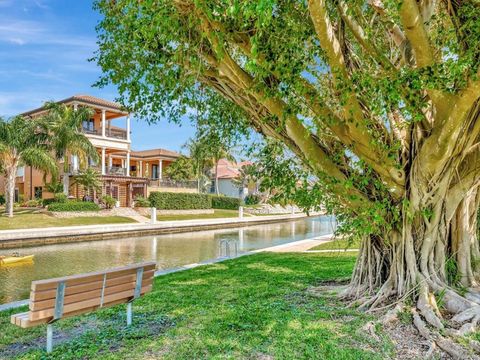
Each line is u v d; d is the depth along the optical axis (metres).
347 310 5.08
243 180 49.28
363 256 6.05
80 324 4.80
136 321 4.85
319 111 4.89
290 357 3.56
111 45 5.99
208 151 8.36
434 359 3.61
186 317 4.93
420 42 4.02
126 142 35.88
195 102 6.43
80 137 26.64
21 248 16.67
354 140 4.93
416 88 4.23
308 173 5.85
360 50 5.68
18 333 4.52
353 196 5.17
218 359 3.53
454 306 4.74
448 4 4.46
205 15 4.02
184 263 13.49
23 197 34.84
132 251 16.25
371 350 3.77
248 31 4.23
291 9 4.64
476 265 5.84
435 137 4.76
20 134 23.42
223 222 29.42
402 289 5.23
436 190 5.21
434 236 5.41
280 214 42.97
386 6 4.34
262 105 5.16
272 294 6.18
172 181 41.91
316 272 8.25
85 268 12.33
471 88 4.05
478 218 6.57
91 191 30.53
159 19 4.04
